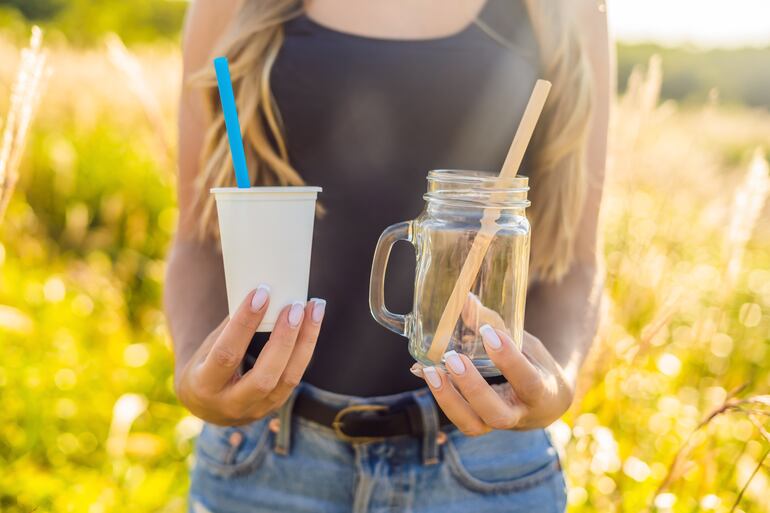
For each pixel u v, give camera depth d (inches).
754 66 669.3
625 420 110.0
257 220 44.6
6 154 73.8
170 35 668.7
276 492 58.9
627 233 130.1
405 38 58.1
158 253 207.2
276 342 44.5
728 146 357.4
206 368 46.3
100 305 172.7
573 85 58.6
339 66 57.4
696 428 70.6
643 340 88.6
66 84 281.6
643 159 134.7
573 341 57.9
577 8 59.0
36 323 148.9
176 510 105.9
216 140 60.9
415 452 57.4
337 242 59.2
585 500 91.9
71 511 102.3
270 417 58.9
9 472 110.3
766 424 71.6
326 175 59.1
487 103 58.1
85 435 125.6
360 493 57.2
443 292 46.7
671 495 79.7
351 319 58.9
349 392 57.9
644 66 748.6
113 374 139.9
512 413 45.9
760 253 216.5
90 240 214.2
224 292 61.9
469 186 45.6
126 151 256.7
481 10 58.4
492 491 58.1
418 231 48.3
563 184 59.6
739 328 135.0
